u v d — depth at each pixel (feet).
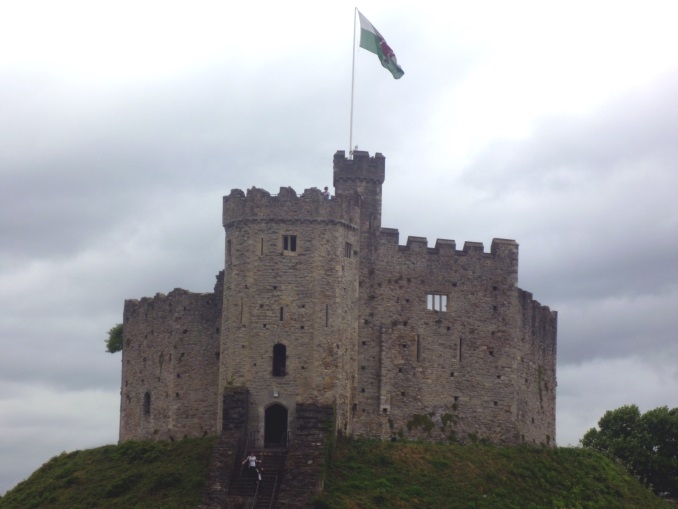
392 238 475.31
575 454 478.18
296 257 444.55
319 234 446.60
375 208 475.72
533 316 501.56
